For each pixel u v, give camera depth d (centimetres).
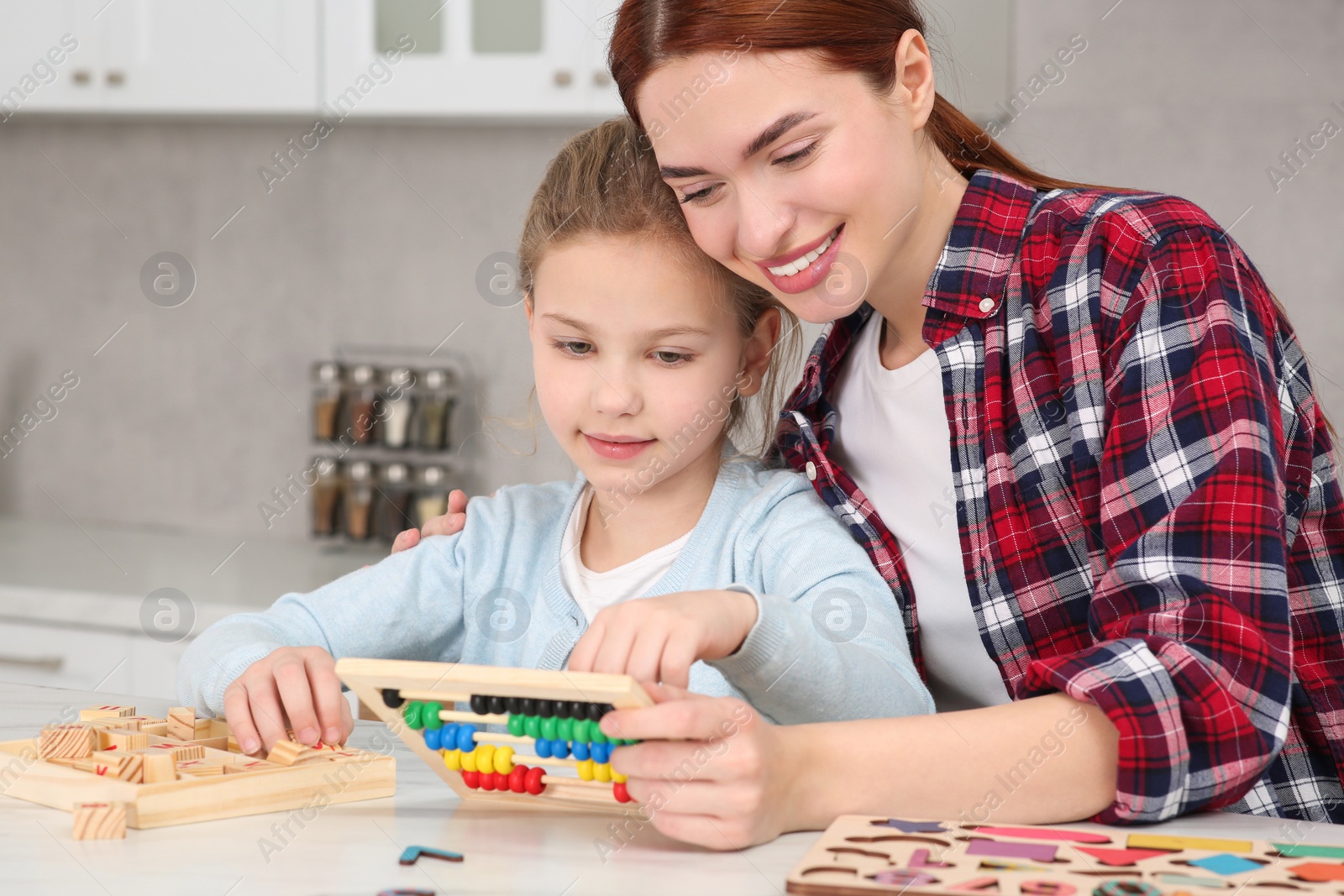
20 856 71
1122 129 247
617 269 109
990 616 109
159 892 65
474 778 84
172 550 285
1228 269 95
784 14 93
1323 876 65
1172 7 245
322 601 123
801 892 64
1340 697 106
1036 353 107
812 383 128
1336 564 109
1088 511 101
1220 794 81
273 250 302
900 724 81
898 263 114
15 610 239
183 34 264
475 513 133
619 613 79
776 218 98
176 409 310
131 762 81
